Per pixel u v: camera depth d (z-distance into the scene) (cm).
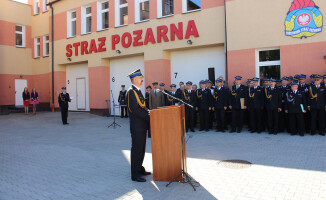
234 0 1027
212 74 1173
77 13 1645
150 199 385
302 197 369
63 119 1262
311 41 889
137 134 471
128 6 1388
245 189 406
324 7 866
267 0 961
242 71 1016
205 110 954
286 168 497
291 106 796
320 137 761
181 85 1039
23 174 524
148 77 1314
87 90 1680
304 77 830
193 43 1166
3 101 1867
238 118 909
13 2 1928
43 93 1958
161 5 1283
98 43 1533
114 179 482
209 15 1125
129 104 469
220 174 480
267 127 896
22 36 2008
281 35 938
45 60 1944
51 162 611
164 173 458
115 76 1535
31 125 1262
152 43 1292
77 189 437
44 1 1948
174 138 449
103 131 1055
